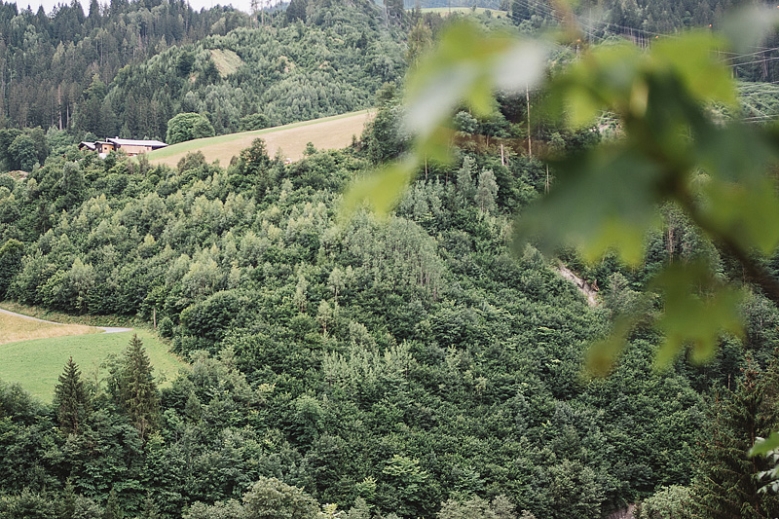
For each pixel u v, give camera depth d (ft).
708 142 3.21
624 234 3.02
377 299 221.87
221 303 221.87
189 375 193.77
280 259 241.55
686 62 3.30
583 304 233.14
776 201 3.21
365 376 193.98
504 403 192.65
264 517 141.69
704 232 3.46
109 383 186.80
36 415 166.71
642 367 203.72
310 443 175.01
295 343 203.92
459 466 169.27
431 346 206.90
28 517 140.15
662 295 3.90
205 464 161.38
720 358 199.31
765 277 3.63
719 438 81.66
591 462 176.45
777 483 34.14
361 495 159.94
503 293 234.99
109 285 263.08
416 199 261.24
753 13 3.26
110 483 157.89
